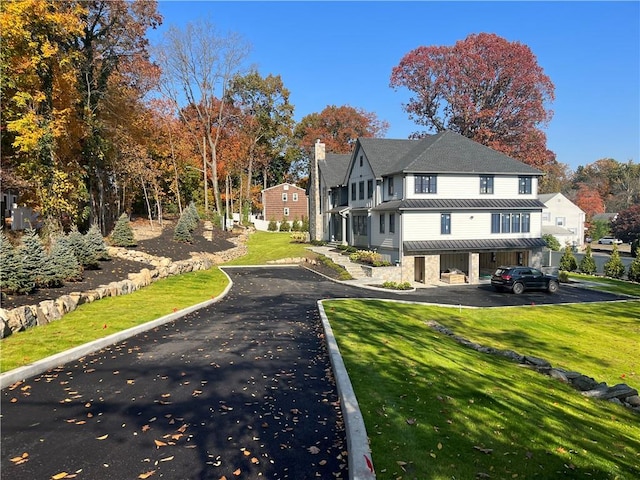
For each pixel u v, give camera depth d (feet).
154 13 95.50
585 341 53.47
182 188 176.96
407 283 85.66
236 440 18.57
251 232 178.60
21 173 70.69
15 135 68.64
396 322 49.52
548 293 84.84
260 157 225.35
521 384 31.22
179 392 24.27
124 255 69.05
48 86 70.03
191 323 43.88
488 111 155.43
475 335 53.42
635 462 20.08
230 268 103.96
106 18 87.35
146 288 59.72
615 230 207.10
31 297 40.65
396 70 176.55
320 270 98.63
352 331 39.60
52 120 71.00
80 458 16.87
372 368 27.94
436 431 19.17
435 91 168.14
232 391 24.59
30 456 16.98
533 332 56.80
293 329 42.24
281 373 28.07
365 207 114.52
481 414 22.03
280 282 82.94
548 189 279.90
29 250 43.11
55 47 69.87
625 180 303.48
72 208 77.15
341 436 19.11
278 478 15.65
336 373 26.03
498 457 17.57
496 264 112.16
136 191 141.69
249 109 209.26
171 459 16.88
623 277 106.93
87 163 93.09
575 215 187.42
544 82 157.07
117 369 28.27
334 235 139.54
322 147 149.07
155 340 36.35
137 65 109.09
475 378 29.40
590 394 32.53
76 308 42.96
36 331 34.81
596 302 76.18
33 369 26.50
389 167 109.40
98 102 92.02
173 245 95.55
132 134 112.68
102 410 21.61
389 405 21.59
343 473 16.07
